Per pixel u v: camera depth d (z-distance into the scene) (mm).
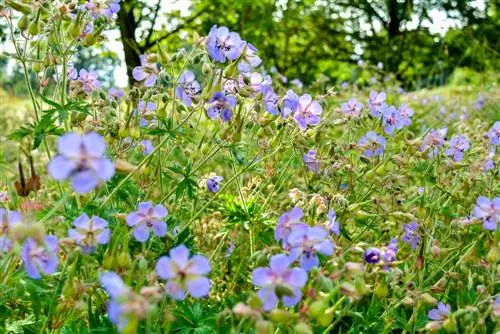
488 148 963
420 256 681
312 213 654
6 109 1741
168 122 759
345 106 932
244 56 714
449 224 871
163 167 846
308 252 521
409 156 875
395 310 687
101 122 761
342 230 737
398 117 923
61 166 460
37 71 817
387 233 813
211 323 622
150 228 603
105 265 560
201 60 718
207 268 489
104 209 698
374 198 817
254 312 483
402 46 5125
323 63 5719
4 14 764
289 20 4344
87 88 808
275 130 807
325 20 5355
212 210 857
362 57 5562
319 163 828
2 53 762
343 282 526
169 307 609
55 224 675
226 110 710
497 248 626
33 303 595
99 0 750
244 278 817
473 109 2188
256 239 827
